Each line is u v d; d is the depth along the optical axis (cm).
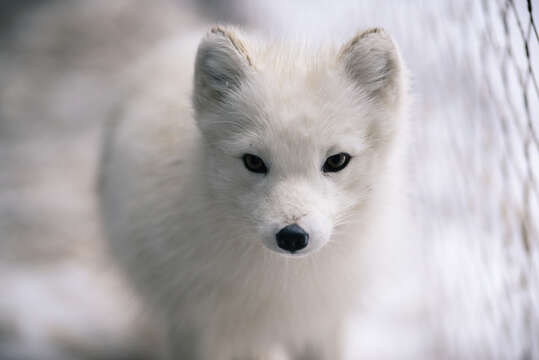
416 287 175
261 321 157
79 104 241
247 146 148
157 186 155
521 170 161
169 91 159
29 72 255
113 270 168
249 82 149
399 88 151
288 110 147
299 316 157
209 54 150
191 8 275
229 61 150
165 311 159
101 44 264
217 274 154
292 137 147
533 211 158
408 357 168
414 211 171
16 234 186
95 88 245
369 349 169
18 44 270
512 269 158
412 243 170
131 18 270
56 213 191
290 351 165
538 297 156
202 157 152
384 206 153
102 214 167
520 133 154
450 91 173
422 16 179
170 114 157
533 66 164
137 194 157
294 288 155
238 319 157
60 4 287
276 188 147
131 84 167
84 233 187
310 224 146
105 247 168
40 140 225
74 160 216
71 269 181
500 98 164
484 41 156
